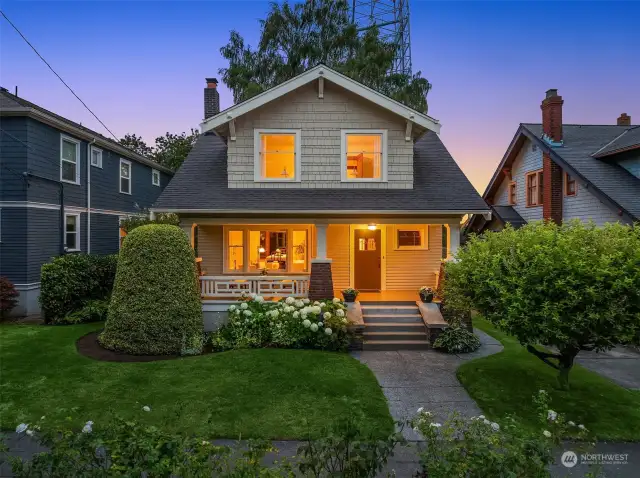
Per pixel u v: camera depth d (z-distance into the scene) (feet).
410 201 34.47
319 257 34.35
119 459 9.26
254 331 30.66
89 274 40.68
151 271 28.99
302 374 24.06
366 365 27.07
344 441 9.80
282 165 37.55
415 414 19.75
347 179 36.42
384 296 38.58
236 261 42.14
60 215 47.42
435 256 42.52
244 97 71.46
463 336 30.83
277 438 17.03
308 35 77.00
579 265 17.70
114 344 28.45
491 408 20.42
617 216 41.24
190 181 36.86
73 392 21.25
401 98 75.87
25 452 15.38
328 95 36.63
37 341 30.63
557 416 13.01
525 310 18.83
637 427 18.30
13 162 42.22
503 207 63.87
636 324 17.53
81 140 51.88
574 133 56.34
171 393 21.25
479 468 9.15
